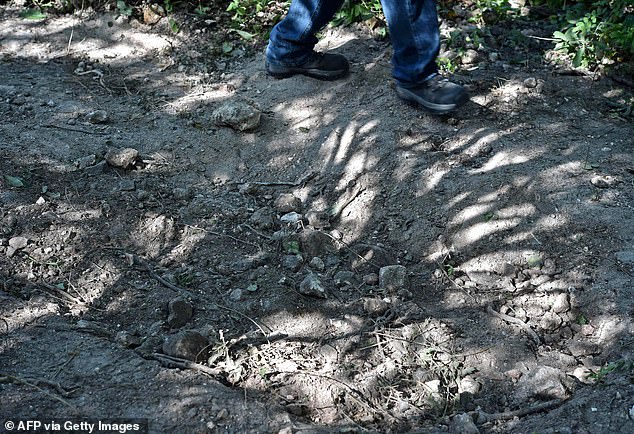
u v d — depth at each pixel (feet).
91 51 17.44
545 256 12.83
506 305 12.36
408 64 14.78
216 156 14.94
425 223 13.44
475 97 15.87
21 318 11.34
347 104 15.72
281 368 11.05
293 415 10.43
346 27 18.10
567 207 13.37
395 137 14.70
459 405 10.84
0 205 13.05
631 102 16.06
